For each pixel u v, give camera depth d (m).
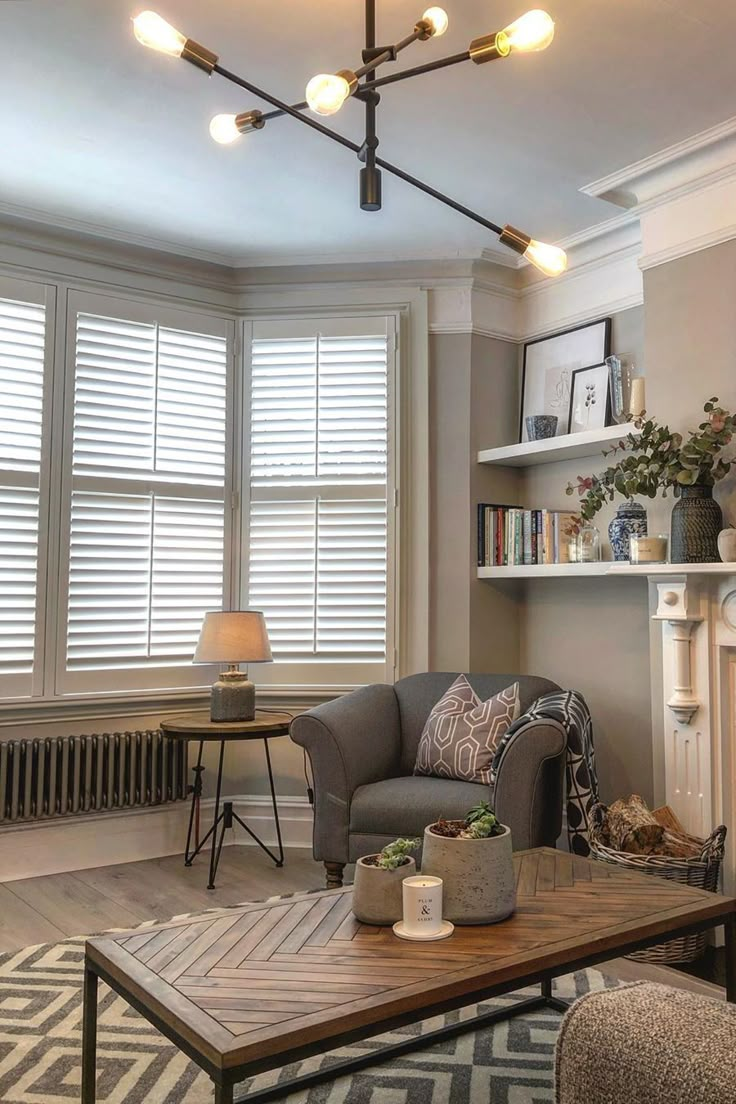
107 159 3.35
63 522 3.94
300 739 3.39
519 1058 2.20
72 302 4.02
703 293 3.23
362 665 4.25
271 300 4.44
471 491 4.29
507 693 3.51
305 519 4.35
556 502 4.30
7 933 3.07
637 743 3.83
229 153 3.30
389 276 4.38
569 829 3.20
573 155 3.29
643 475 3.23
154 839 4.09
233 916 1.96
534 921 1.90
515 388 4.46
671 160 3.23
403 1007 1.51
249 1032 1.39
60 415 3.96
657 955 2.83
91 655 3.97
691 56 2.68
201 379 4.36
